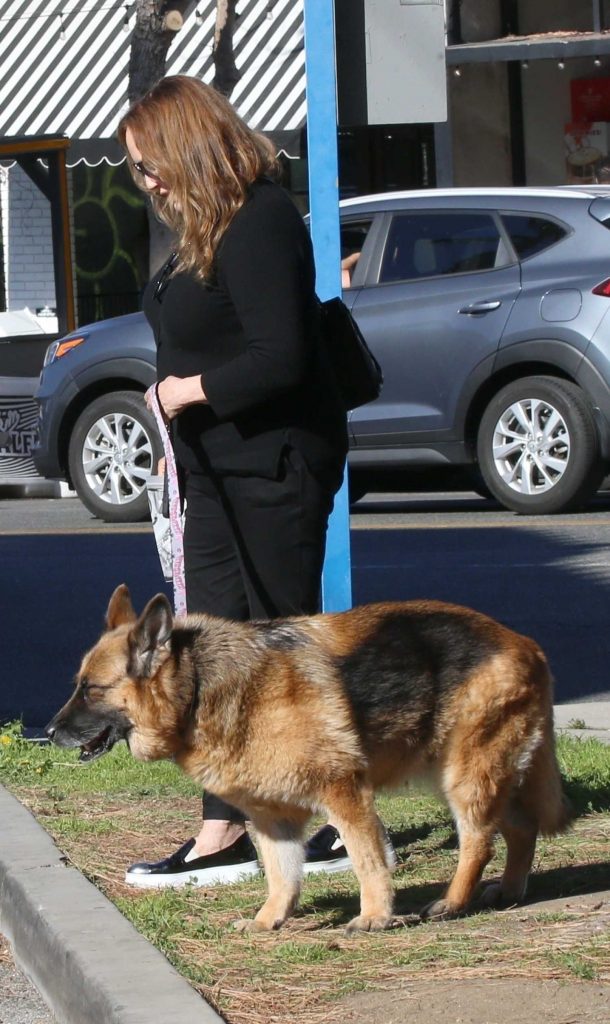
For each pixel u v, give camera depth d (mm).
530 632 12789
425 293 18312
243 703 6262
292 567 6992
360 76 8812
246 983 5793
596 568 15133
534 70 30188
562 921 6410
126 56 28141
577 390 17781
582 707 10523
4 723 10367
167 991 5391
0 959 6590
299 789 6293
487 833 6590
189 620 6602
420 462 18547
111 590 14883
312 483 6953
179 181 6582
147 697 6297
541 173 30594
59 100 28219
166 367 7062
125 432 19672
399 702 6410
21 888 6543
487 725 6520
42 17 28625
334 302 7168
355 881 7289
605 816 8039
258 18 27359
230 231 6594
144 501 19594
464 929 6359
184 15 26359
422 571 15211
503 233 18219
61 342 20250
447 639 6621
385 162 31219
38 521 20062
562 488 18016
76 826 7926
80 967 5648
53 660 12312
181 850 7246
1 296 27594
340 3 8773
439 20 8836
